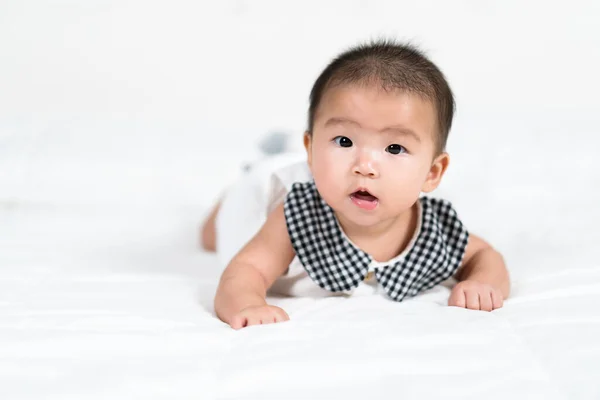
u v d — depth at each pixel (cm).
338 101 99
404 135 98
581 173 185
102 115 252
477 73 257
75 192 183
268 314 93
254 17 255
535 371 74
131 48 254
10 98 254
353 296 113
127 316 93
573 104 257
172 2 252
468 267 116
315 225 110
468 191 175
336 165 99
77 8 250
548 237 140
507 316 92
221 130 225
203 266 138
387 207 100
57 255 135
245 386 71
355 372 73
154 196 186
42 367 75
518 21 254
